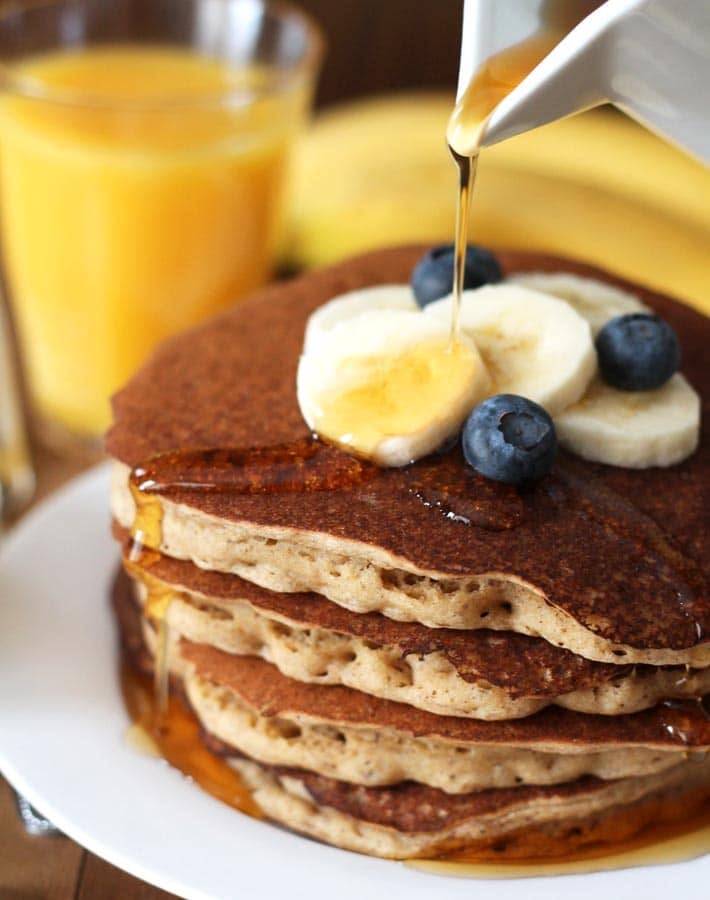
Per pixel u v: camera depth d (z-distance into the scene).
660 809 0.39
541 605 0.36
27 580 0.43
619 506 0.37
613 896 0.37
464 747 0.38
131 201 0.49
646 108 0.35
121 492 0.39
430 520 0.36
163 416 0.39
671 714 0.37
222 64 0.53
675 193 0.57
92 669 0.41
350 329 0.37
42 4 0.51
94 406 0.53
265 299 0.42
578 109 0.35
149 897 0.38
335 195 0.56
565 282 0.41
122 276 0.51
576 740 0.37
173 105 0.48
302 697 0.38
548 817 0.38
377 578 0.36
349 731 0.38
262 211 0.51
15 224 0.51
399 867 0.37
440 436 0.37
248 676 0.38
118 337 0.52
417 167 0.56
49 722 0.40
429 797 0.38
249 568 0.37
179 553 0.38
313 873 0.37
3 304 0.56
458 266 0.37
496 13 0.35
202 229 0.50
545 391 0.37
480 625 0.36
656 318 0.38
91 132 0.48
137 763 0.39
